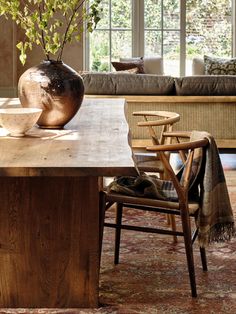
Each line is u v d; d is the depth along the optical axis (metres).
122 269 3.64
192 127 6.42
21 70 10.83
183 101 6.33
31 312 3.06
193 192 3.47
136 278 3.50
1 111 3.43
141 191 3.42
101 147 3.00
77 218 3.05
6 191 3.04
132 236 4.26
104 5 10.88
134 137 6.41
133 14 10.92
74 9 3.58
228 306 3.15
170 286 3.39
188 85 6.32
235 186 5.73
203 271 3.61
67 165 2.62
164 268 3.66
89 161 2.69
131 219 4.67
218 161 3.38
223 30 11.05
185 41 11.03
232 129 6.42
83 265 3.08
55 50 3.53
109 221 4.60
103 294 3.27
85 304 3.11
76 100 3.50
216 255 3.88
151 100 6.31
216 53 11.09
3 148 3.00
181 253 3.92
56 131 3.47
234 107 6.39
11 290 3.10
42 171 2.61
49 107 3.46
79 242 3.07
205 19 11.01
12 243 3.07
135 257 3.84
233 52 11.06
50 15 3.51
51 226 3.06
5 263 3.08
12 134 3.34
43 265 3.08
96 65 11.00
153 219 4.68
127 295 3.27
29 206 3.04
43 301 3.11
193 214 3.36
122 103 4.83
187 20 11.00
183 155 3.75
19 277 3.09
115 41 10.97
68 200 3.04
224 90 6.36
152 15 10.95
